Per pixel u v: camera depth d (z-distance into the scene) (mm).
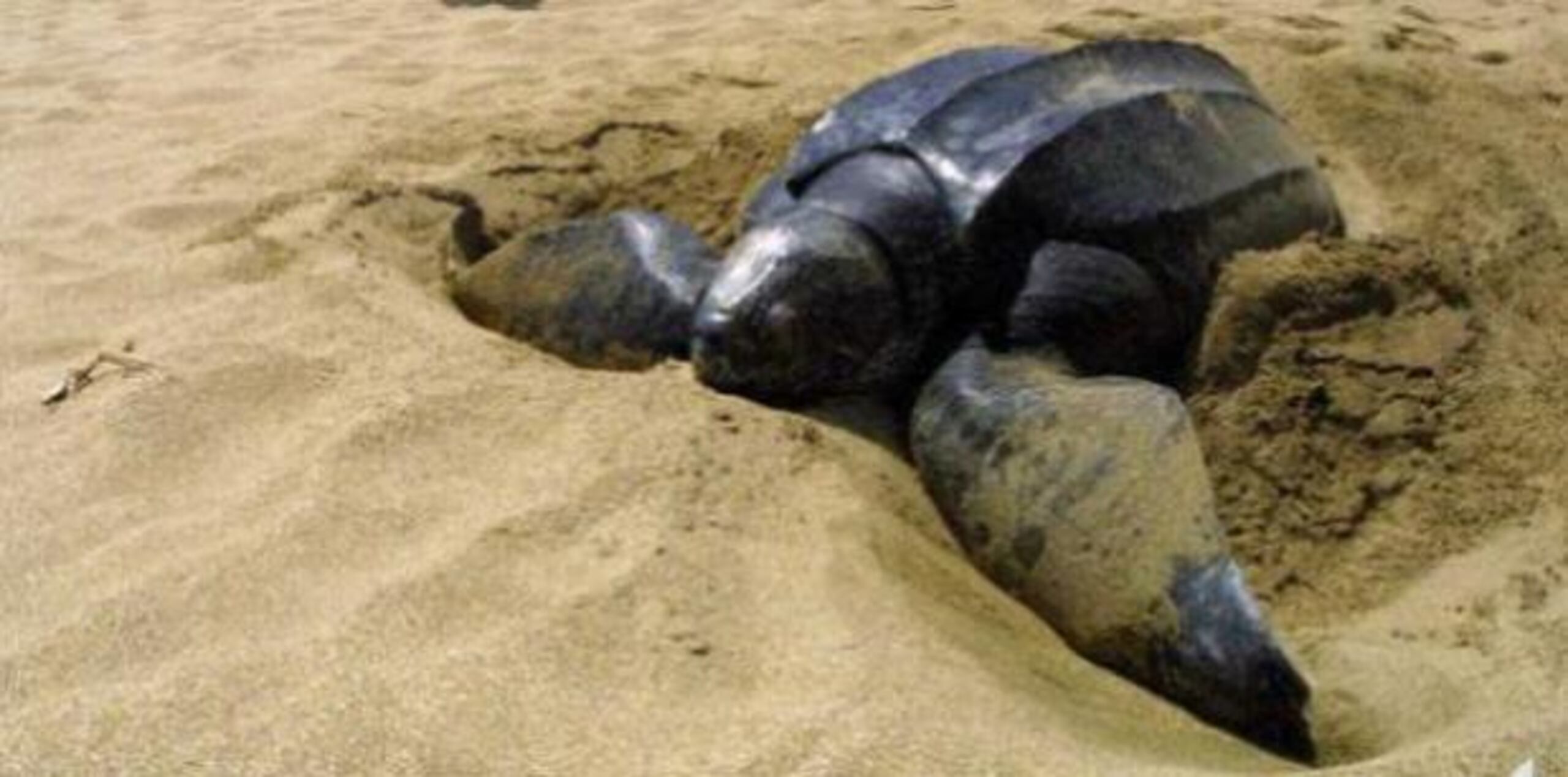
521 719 2154
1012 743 2102
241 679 2230
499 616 2395
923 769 2029
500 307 3707
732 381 3234
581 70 5902
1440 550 3021
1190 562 2498
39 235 4219
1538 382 3453
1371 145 5023
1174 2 6645
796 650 2318
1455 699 2443
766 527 2676
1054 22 6160
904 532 2838
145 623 2391
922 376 3363
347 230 4148
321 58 6230
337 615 2389
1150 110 3588
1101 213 3387
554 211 4570
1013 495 2814
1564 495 3107
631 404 3041
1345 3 6688
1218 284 3541
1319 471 3217
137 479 2854
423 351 3314
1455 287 3684
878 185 3387
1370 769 2074
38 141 5160
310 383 3176
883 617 2404
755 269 3254
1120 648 2555
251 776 2035
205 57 6266
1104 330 3355
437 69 6008
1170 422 2727
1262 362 3418
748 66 5816
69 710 2168
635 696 2219
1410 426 3287
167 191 4566
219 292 3709
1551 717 2164
